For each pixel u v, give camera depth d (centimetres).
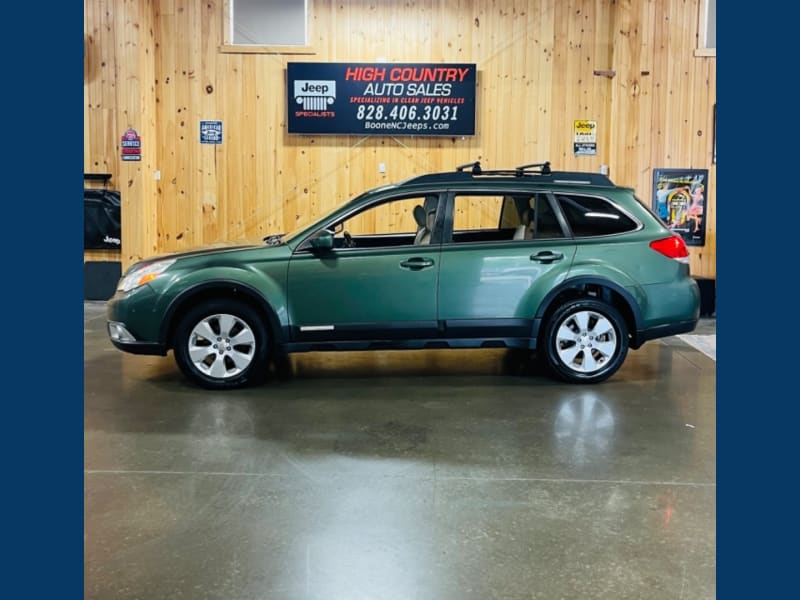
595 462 410
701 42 961
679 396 552
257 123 995
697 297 594
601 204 589
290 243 571
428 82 980
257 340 567
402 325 571
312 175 1002
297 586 277
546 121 995
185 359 563
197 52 986
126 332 562
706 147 973
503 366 657
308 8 980
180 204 1008
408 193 584
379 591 274
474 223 977
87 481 379
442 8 980
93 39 952
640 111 970
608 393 561
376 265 567
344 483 376
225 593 272
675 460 414
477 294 572
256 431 462
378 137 997
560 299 589
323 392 561
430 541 312
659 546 309
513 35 985
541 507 348
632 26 960
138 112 957
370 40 984
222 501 353
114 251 993
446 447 433
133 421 484
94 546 308
